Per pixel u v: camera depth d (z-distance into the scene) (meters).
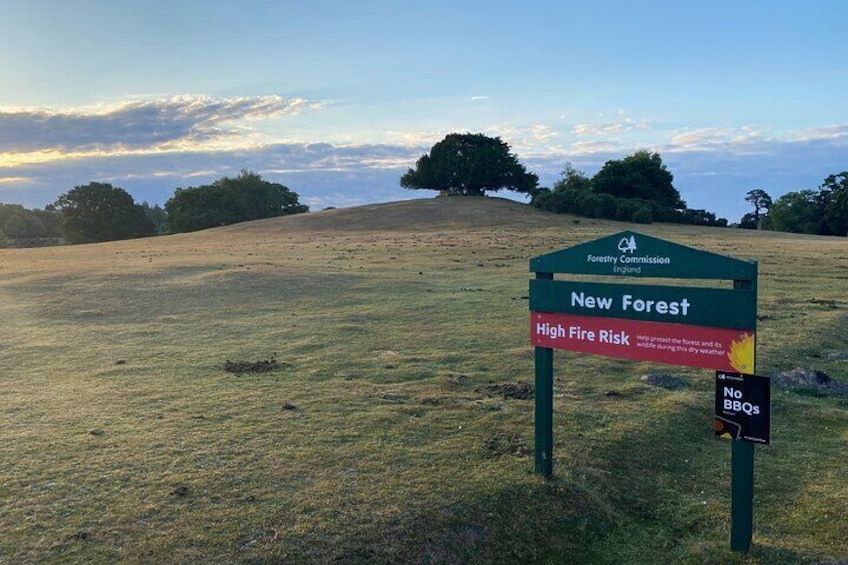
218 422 9.12
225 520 6.38
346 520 6.42
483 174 88.81
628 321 6.72
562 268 7.20
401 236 49.81
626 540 6.79
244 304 19.59
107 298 20.45
